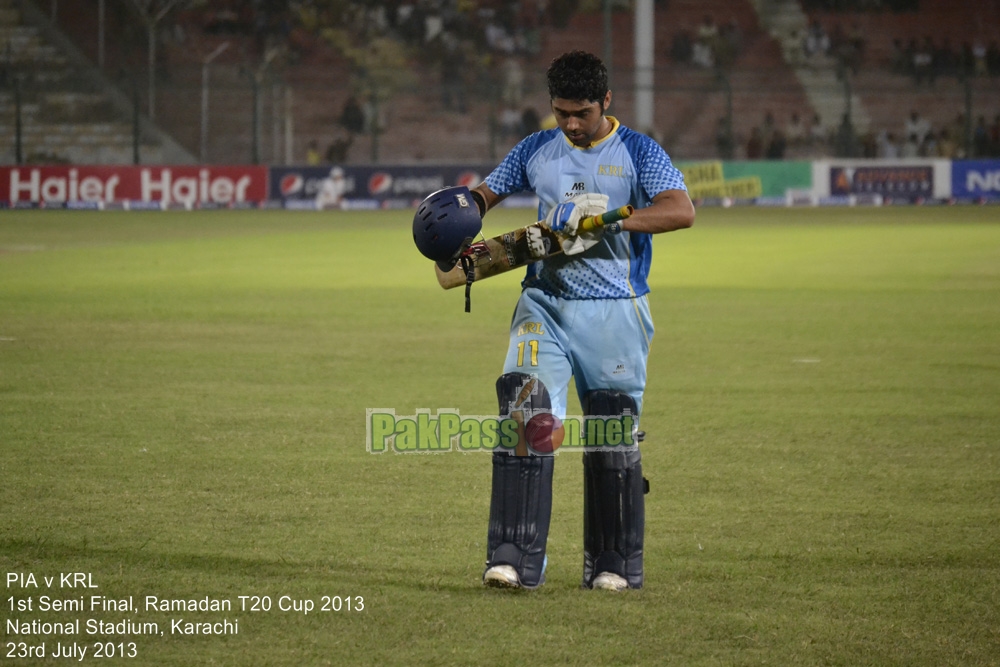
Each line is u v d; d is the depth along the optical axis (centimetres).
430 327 4303
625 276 1652
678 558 1780
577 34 15475
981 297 5169
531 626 1491
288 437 2578
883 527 1947
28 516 1962
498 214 11350
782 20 15700
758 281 5831
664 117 14888
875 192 12569
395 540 1859
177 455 2406
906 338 4059
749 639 1452
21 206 11881
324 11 15100
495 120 12712
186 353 3712
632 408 1661
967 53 15175
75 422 2714
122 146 13362
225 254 7275
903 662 1385
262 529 1909
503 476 1639
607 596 1608
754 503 2091
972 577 1689
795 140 14300
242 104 13912
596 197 1592
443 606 1563
